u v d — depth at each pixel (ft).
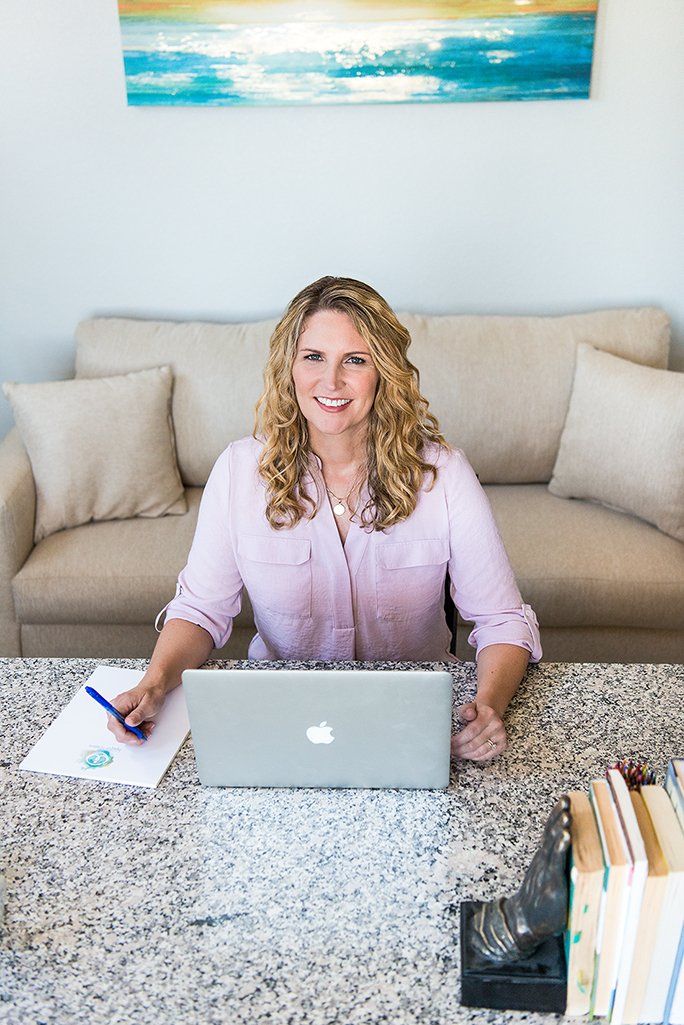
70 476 8.33
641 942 3.02
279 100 9.06
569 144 9.22
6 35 8.98
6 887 3.66
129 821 4.00
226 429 8.95
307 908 3.55
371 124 9.20
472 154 9.29
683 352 9.93
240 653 7.98
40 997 3.22
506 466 9.02
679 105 9.05
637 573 7.61
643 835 3.09
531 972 3.17
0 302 9.97
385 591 5.39
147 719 4.61
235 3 8.71
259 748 4.06
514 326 9.11
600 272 9.67
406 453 5.06
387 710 3.90
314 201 9.49
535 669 4.97
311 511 5.20
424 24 8.75
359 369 4.83
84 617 7.86
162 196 9.52
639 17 8.77
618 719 4.53
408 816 3.98
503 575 5.23
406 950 3.37
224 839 3.89
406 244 9.63
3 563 7.80
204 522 5.39
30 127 9.31
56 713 4.69
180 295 9.89
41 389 8.48
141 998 3.21
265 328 9.19
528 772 4.20
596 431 8.43
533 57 8.85
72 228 9.67
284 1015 3.14
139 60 8.95
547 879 3.07
